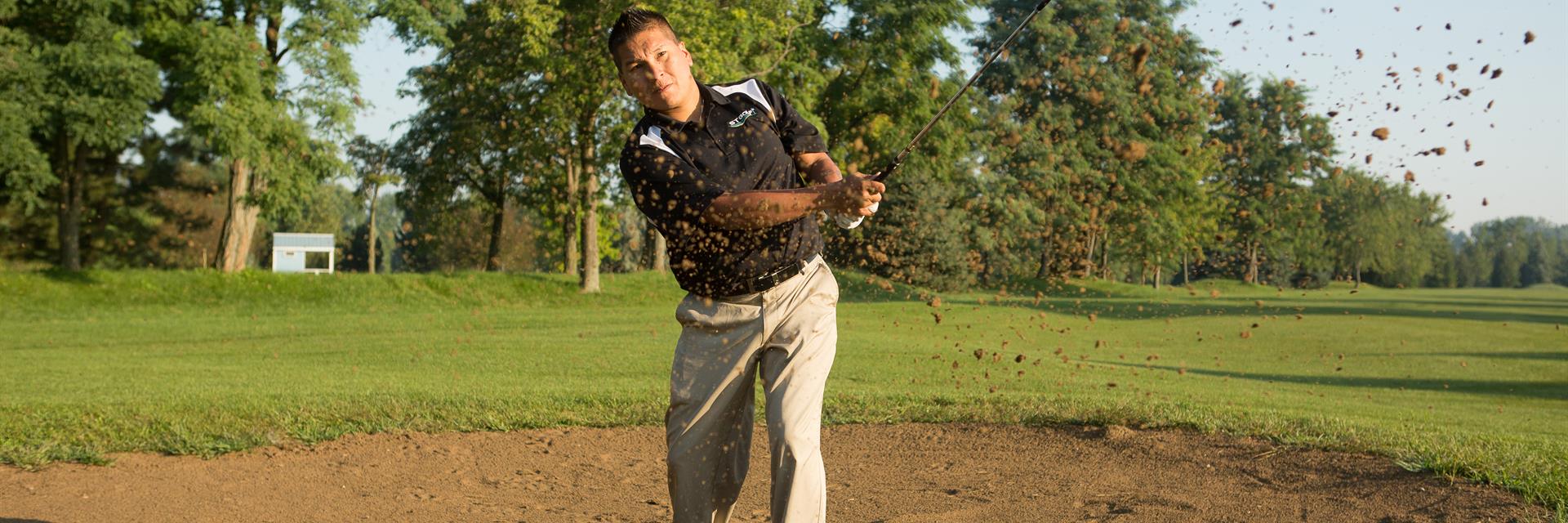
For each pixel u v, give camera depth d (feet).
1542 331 79.10
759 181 9.65
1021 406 21.94
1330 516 13.29
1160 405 21.97
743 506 14.57
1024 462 17.24
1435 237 244.22
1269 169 73.92
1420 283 270.26
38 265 129.18
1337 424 19.29
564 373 37.27
